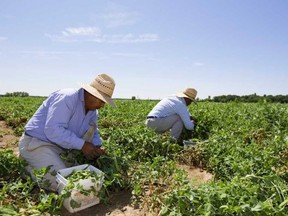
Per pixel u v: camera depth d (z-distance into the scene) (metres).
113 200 3.63
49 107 3.83
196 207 2.87
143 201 3.45
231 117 7.57
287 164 3.96
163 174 4.01
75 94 3.86
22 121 8.84
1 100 15.96
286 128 6.38
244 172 3.66
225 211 2.68
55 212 3.11
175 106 6.09
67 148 3.87
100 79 3.85
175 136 6.24
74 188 3.25
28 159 3.94
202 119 6.95
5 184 3.61
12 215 2.88
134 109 10.75
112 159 4.12
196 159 4.93
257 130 5.93
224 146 4.82
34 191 3.76
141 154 5.06
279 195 2.98
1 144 6.49
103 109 9.66
